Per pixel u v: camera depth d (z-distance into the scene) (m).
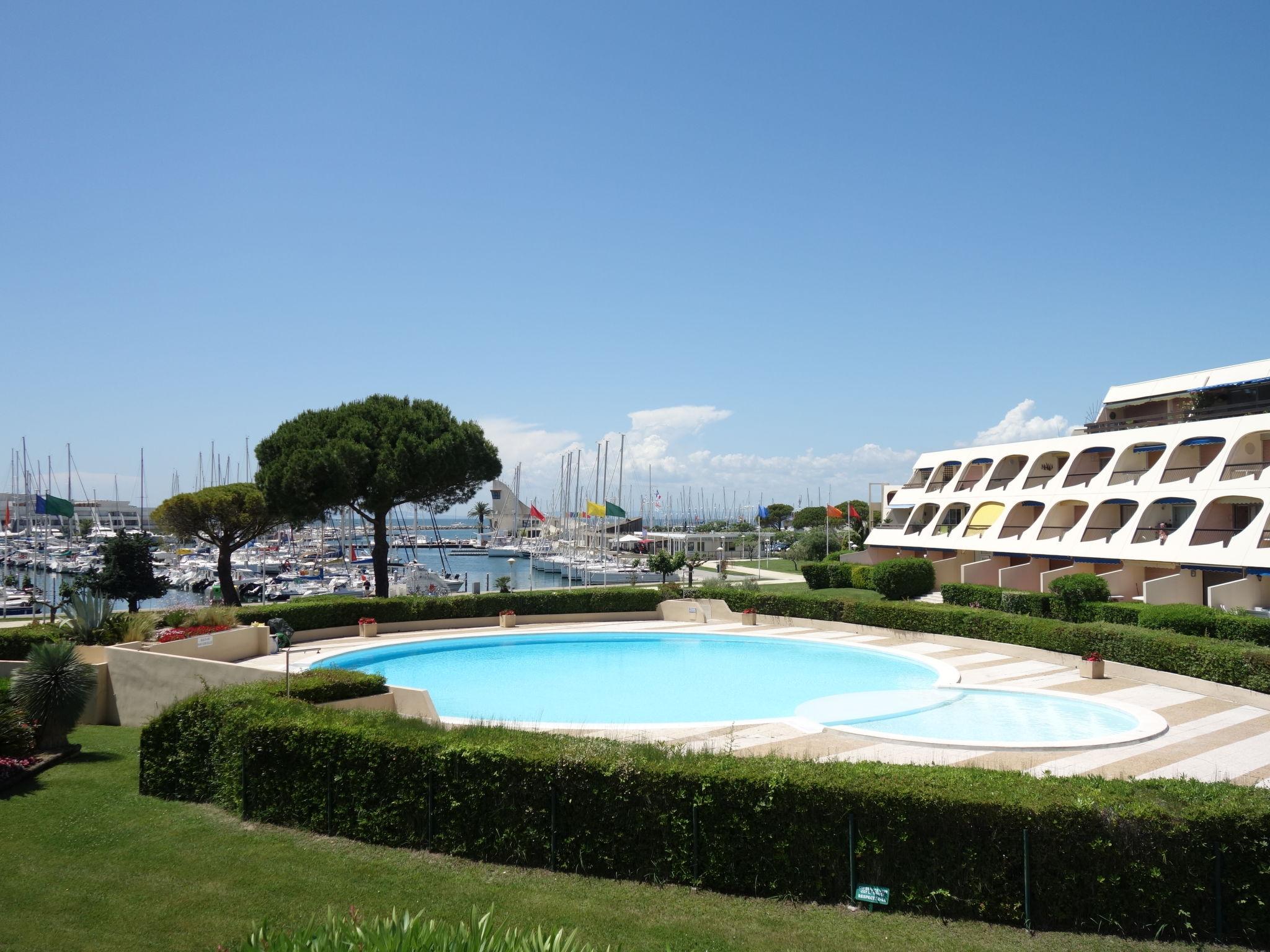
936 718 23.14
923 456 61.53
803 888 11.95
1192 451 42.84
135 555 55.81
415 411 48.97
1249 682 23.75
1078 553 42.69
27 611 58.88
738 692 28.20
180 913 11.10
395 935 6.27
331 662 33.03
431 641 37.47
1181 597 37.56
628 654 35.97
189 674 25.09
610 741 14.23
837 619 40.19
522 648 37.66
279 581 75.06
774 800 12.09
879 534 60.69
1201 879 11.01
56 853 13.31
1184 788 11.95
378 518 47.12
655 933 10.75
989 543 48.69
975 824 11.43
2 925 10.61
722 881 12.22
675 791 12.53
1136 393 50.09
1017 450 51.09
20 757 18.45
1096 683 26.95
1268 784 16.61
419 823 13.74
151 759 16.64
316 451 43.81
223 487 53.41
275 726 15.07
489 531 167.88
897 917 11.41
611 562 95.25
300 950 6.30
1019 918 11.25
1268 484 35.06
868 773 12.49
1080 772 17.45
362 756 14.24
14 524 109.81
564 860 12.94
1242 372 43.25
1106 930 11.09
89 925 10.69
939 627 35.69
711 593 44.94
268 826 14.78
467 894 11.90
